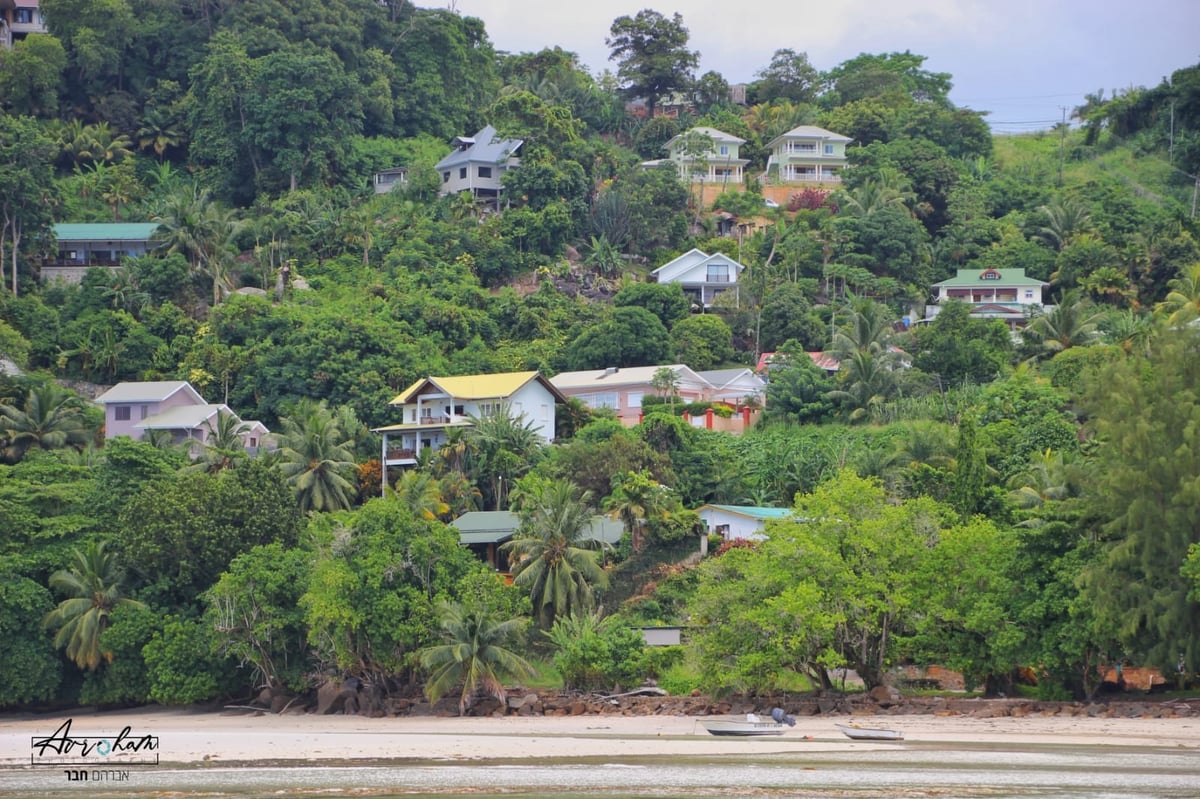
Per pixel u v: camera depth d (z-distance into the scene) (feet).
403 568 476.95
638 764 348.18
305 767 355.97
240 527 525.75
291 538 544.21
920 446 639.35
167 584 514.27
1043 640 418.92
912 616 441.68
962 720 409.69
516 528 589.32
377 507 487.61
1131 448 407.23
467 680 464.24
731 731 402.52
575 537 529.86
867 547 438.81
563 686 494.59
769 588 441.68
